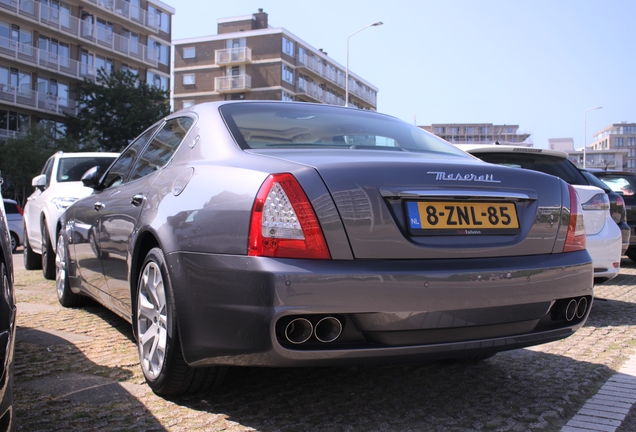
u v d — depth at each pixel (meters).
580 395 2.91
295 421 2.50
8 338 1.67
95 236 3.87
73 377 3.04
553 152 5.46
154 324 2.77
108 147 42.91
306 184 2.23
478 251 2.41
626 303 5.76
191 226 2.48
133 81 43.91
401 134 3.34
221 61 66.06
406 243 2.29
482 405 2.75
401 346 2.23
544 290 2.51
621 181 9.20
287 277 2.11
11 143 37.47
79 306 5.02
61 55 43.12
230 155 2.67
